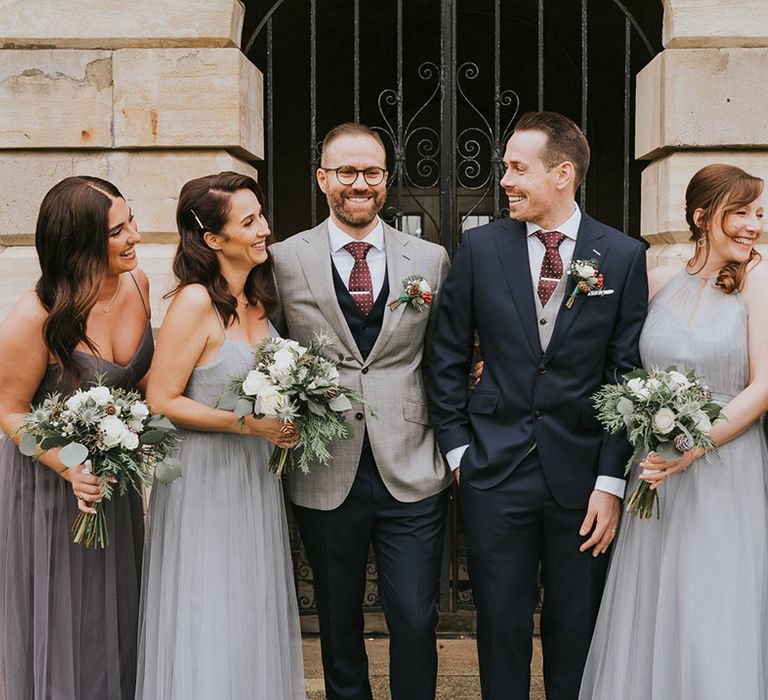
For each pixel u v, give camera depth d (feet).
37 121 11.75
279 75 25.34
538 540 9.18
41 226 8.20
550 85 26.71
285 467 8.79
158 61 11.65
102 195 8.20
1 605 8.75
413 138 26.45
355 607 9.51
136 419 7.80
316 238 9.32
